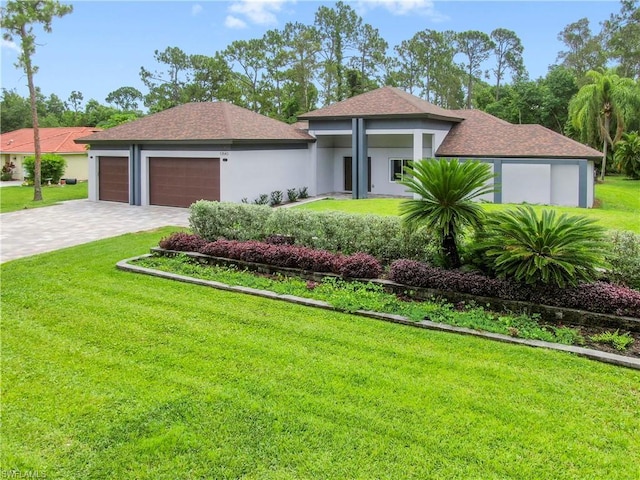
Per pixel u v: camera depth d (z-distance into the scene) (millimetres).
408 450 4781
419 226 9203
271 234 11719
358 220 10664
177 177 22703
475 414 5340
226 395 5777
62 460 4746
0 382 6184
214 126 22406
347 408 5473
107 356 6875
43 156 36062
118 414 5445
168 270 10945
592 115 41062
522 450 4770
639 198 28906
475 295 8258
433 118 25141
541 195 23953
